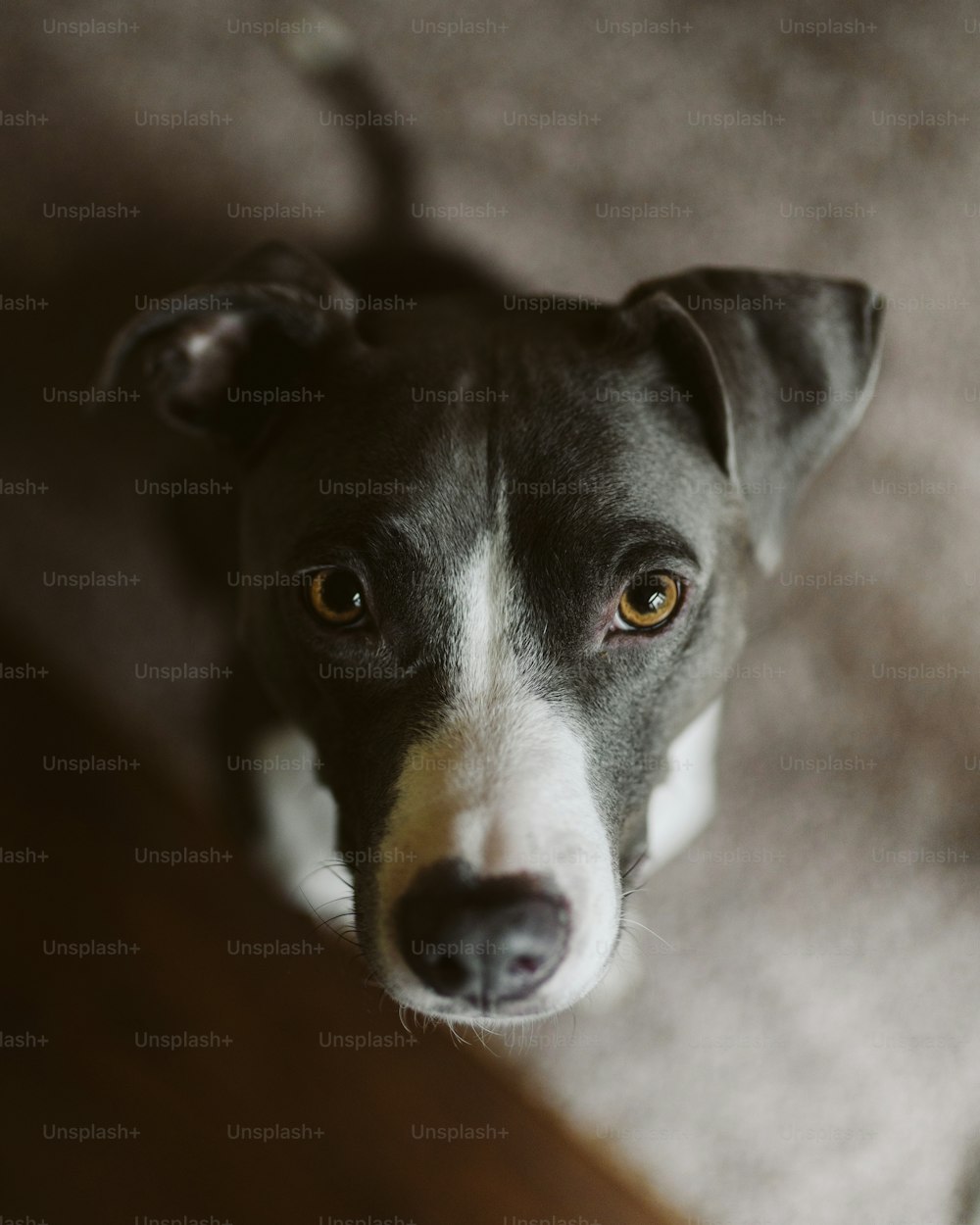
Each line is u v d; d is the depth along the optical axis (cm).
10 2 54
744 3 53
